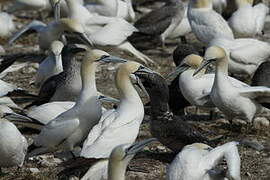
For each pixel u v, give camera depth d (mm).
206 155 11875
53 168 14539
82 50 18828
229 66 19922
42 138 14578
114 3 25594
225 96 16062
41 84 20188
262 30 23750
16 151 13789
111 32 22266
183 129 14695
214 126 16766
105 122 13859
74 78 17688
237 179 11516
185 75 16922
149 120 16234
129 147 11164
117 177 11133
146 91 14805
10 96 17562
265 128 16656
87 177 13180
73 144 14633
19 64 22578
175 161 11938
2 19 25609
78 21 22812
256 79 18078
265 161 14867
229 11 26500
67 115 14531
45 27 22812
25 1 28219
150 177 14102
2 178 14117
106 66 22125
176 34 24312
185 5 26203
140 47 23703
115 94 19859
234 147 11859
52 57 19953
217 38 20484
